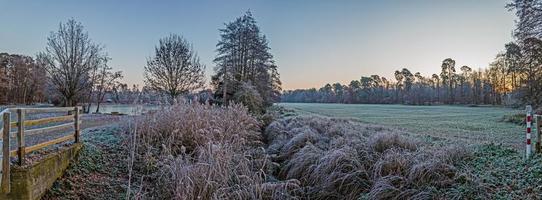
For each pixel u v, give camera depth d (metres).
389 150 7.07
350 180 6.33
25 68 34.62
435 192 5.33
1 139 4.24
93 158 6.75
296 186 6.36
